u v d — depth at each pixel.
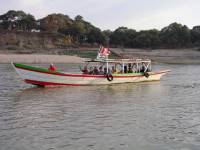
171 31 159.12
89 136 15.34
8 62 81.25
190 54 114.00
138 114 19.94
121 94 28.39
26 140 14.68
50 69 32.19
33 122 17.84
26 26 167.75
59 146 13.94
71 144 14.20
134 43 155.88
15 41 138.25
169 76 49.03
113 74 34.44
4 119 18.48
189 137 15.25
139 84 36.00
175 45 153.62
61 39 150.25
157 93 29.38
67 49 120.44
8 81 37.75
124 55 108.38
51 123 17.66
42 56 91.62
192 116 19.50
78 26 162.88
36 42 142.12
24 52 106.81
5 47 123.00
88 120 18.33
